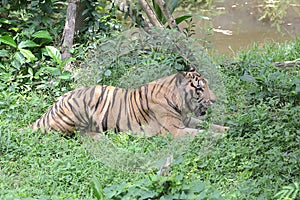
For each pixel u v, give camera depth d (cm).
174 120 1091
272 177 947
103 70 1245
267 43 1608
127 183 899
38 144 1065
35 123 1140
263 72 1275
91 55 1292
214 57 1419
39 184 960
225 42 1761
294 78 1246
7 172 1004
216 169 990
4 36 1327
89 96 1123
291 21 1931
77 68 1302
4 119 1170
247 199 896
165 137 1073
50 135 1110
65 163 1007
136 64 1236
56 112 1125
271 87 1209
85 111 1116
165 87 1102
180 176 843
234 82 1277
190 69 1129
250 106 1164
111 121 1116
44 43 1391
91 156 1038
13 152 1048
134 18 1370
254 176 973
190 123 1105
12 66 1329
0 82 1266
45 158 1028
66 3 1488
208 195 820
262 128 1061
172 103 1091
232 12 2027
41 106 1207
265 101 1195
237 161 1005
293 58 1458
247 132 1086
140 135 1090
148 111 1098
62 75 1257
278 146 1027
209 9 2064
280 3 2088
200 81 1107
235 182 954
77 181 970
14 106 1188
